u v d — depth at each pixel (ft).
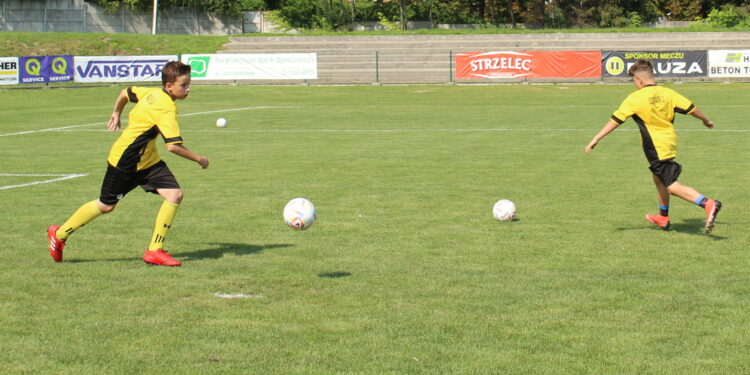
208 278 29.14
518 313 24.68
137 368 20.15
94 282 28.63
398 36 217.36
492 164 61.98
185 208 44.39
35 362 20.57
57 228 31.58
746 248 33.83
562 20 284.00
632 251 33.47
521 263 31.53
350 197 47.78
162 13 257.14
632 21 280.31
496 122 99.30
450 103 135.03
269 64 176.65
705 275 29.35
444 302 25.93
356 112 117.08
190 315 24.57
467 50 207.10
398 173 57.77
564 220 40.45
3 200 47.80
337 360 20.65
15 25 248.32
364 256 32.86
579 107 123.34
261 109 124.36
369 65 200.85
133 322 23.89
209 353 21.21
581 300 26.11
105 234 37.60
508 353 21.15
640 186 51.11
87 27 252.62
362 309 25.16
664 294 26.76
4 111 124.77
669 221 37.78
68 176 58.29
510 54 178.91
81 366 20.29
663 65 173.68
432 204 45.21
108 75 168.66
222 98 151.12
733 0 282.97
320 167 61.21
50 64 162.61
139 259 32.42
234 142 79.97
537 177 55.26
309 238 36.50
